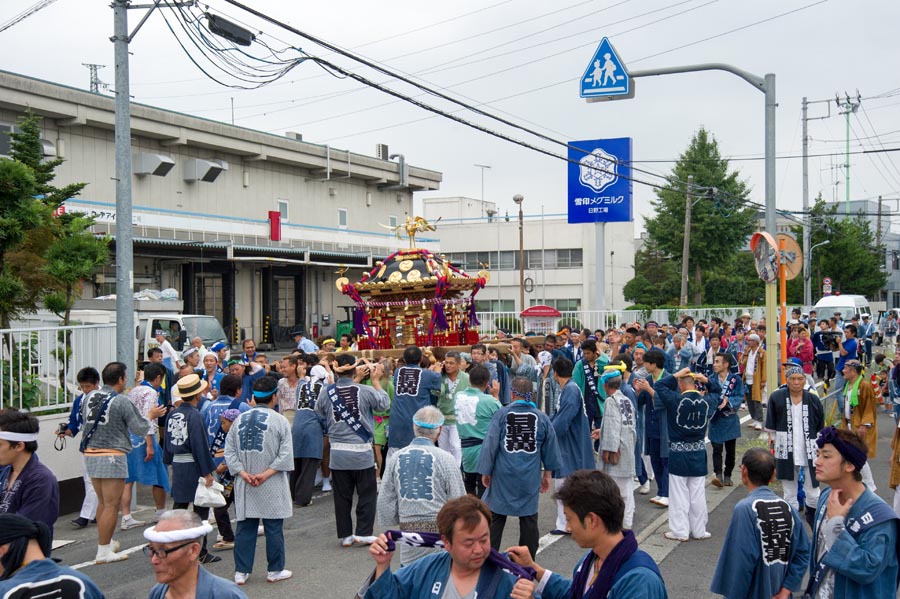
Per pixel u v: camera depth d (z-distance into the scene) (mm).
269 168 35812
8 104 24859
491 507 7355
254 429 7488
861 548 4422
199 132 31422
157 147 30688
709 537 8883
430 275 15047
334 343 15227
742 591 5039
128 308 11297
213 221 30734
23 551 3885
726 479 11398
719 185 43938
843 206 71000
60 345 11141
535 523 7352
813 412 8367
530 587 3619
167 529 3740
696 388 8844
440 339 15195
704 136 44688
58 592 3830
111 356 11992
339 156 38406
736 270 52875
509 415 7344
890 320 41375
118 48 11148
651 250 54781
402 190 43969
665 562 8039
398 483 6391
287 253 32188
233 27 10758
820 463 4699
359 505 8867
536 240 50406
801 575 5066
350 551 8609
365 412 8797
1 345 10203
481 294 51500
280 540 7625
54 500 5863
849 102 41500
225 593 3824
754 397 16500
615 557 3588
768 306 12828
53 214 15734
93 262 13156
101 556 8273
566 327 17062
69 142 27406
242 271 32844
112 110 27891
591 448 8828
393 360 13445
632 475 9047
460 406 8859
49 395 10922
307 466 10641
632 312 27000
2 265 11633
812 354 18734
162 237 28141
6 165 10977
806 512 8469
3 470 5969
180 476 8289
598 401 10414
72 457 10688
